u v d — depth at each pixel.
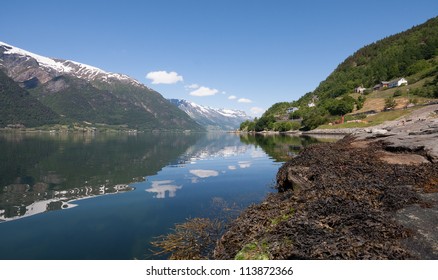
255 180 20.78
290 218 8.35
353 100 128.12
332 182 12.55
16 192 16.42
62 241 9.59
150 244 9.40
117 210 13.14
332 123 106.62
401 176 13.20
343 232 7.16
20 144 54.75
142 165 28.34
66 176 21.67
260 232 8.16
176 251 8.88
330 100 151.75
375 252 6.22
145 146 56.56
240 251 7.42
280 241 7.21
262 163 30.25
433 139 19.86
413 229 7.38
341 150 23.67
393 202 9.28
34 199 14.94
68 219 11.83
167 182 19.89
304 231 7.36
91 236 10.03
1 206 13.60
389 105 105.12
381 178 13.14
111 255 8.59
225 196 15.93
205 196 15.90
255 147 51.62
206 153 42.31
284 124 129.25
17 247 9.09
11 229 10.65
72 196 15.69
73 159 32.09
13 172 23.06
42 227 10.88
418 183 12.04
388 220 7.73
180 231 10.52
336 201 9.39
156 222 11.52
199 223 11.33
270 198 12.96
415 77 149.75
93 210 13.11
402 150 19.88
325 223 7.84
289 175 15.76
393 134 28.98
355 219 7.84
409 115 78.69
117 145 57.78
